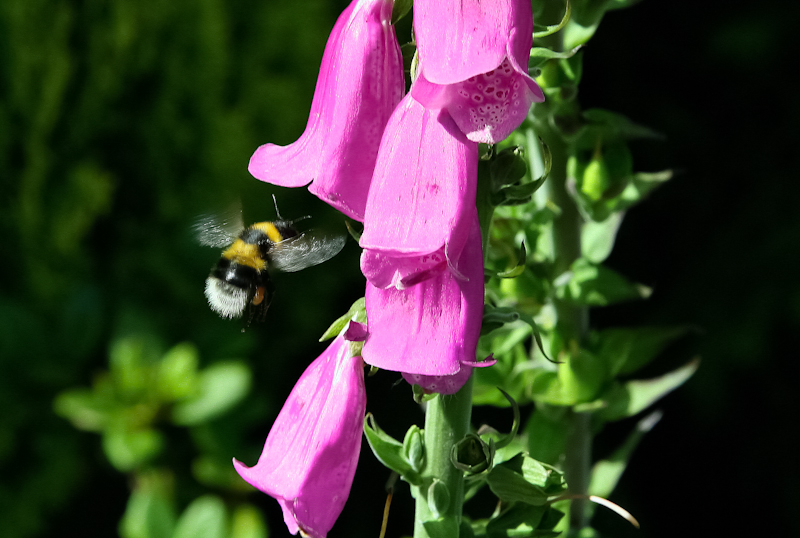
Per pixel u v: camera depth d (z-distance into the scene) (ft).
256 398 4.26
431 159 2.23
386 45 2.31
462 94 2.22
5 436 4.30
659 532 5.50
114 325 4.39
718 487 5.44
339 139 2.30
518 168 2.28
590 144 2.59
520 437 2.71
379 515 5.28
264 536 4.05
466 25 2.20
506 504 2.46
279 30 4.74
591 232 2.68
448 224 2.22
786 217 4.89
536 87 2.18
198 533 3.81
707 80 5.29
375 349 2.23
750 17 5.04
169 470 4.11
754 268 4.88
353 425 2.35
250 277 2.73
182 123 4.69
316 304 5.08
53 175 4.63
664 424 5.46
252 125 4.78
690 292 5.08
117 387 3.98
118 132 4.73
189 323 4.62
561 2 2.47
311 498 2.33
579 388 2.64
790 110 5.08
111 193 4.69
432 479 2.34
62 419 4.39
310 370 2.38
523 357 2.70
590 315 5.35
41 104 4.51
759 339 4.76
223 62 4.63
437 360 2.21
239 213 2.79
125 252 4.73
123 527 3.90
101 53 4.56
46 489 4.43
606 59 5.28
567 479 2.68
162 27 4.57
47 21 4.47
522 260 2.31
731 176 5.22
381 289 2.24
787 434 5.21
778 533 5.30
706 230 5.23
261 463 2.36
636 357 2.67
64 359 4.37
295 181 2.33
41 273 4.66
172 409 3.99
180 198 4.75
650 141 5.29
